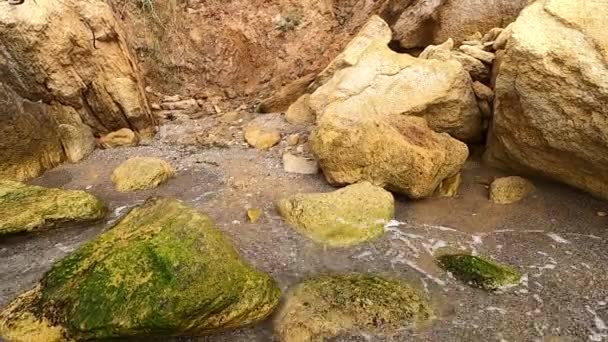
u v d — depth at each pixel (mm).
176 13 9797
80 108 7629
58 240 5145
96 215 5406
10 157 6234
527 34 5016
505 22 7125
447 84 6109
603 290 4180
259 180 6219
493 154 6062
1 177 6176
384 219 5191
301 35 9656
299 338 3777
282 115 8273
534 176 5730
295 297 4195
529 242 4820
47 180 6391
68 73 7324
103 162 6965
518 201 5426
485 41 6949
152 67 9523
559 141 4996
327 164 5867
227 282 3947
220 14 10008
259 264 4684
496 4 7121
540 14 5105
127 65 7879
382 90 6285
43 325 3812
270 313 4082
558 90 4789
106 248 4398
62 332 3760
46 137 6703
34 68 7113
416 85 6227
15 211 5199
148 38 9461
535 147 5320
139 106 7820
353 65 6980
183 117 8812
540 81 4883
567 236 4852
